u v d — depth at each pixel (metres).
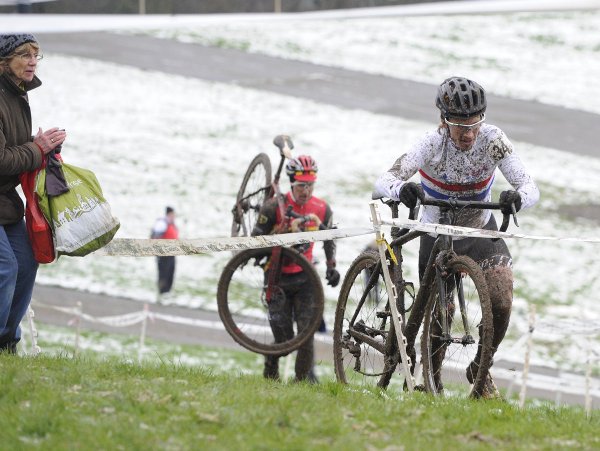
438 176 17.75
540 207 70.00
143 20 22.59
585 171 77.75
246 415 13.94
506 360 41.81
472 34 115.06
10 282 17.66
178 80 96.75
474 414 15.01
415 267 56.50
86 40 107.12
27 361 17.03
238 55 105.00
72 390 14.93
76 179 18.12
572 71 104.06
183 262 57.34
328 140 83.56
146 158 77.62
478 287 16.12
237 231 25.20
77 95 90.88
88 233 17.95
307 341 22.83
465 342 16.58
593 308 52.47
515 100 93.88
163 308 48.28
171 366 18.61
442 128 17.48
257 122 87.38
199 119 87.44
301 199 23.08
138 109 88.81
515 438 13.99
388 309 18.36
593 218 68.50
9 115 17.62
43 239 17.94
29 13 21.72
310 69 101.88
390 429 14.10
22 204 18.31
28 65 17.69
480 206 16.75
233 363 38.53
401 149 82.44
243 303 45.16
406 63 104.81
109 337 42.16
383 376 18.09
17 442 12.44
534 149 81.38
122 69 98.62
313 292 22.70
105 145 79.75
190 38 109.31
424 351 17.33
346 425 13.95
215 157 79.31
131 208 66.75
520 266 58.41
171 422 13.48
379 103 93.12
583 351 44.00
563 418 15.58
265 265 22.92
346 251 60.53
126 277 54.06
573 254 61.50
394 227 18.59
